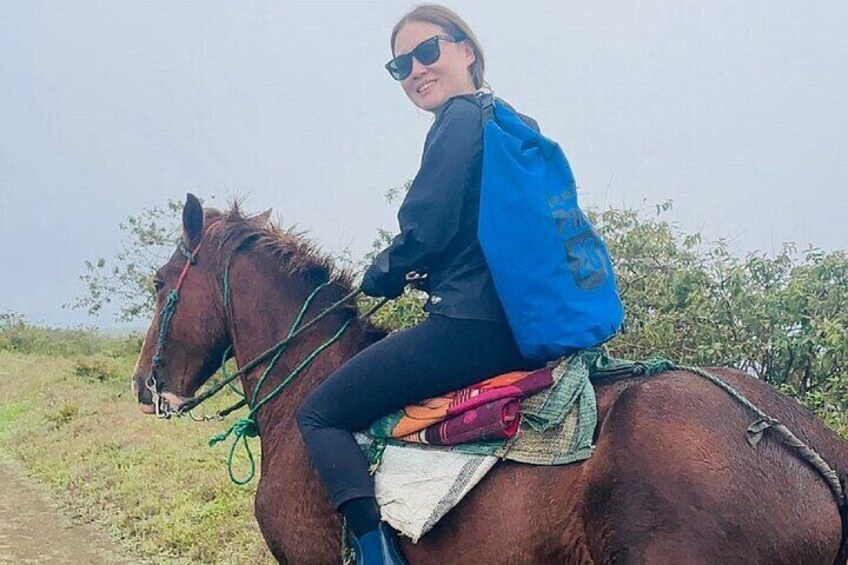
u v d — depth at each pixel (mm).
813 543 2221
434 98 2953
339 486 2662
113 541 6754
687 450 2254
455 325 2648
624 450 2309
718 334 5133
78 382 14617
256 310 3338
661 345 5258
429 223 2652
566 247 2561
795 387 5059
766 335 5113
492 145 2584
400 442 2699
